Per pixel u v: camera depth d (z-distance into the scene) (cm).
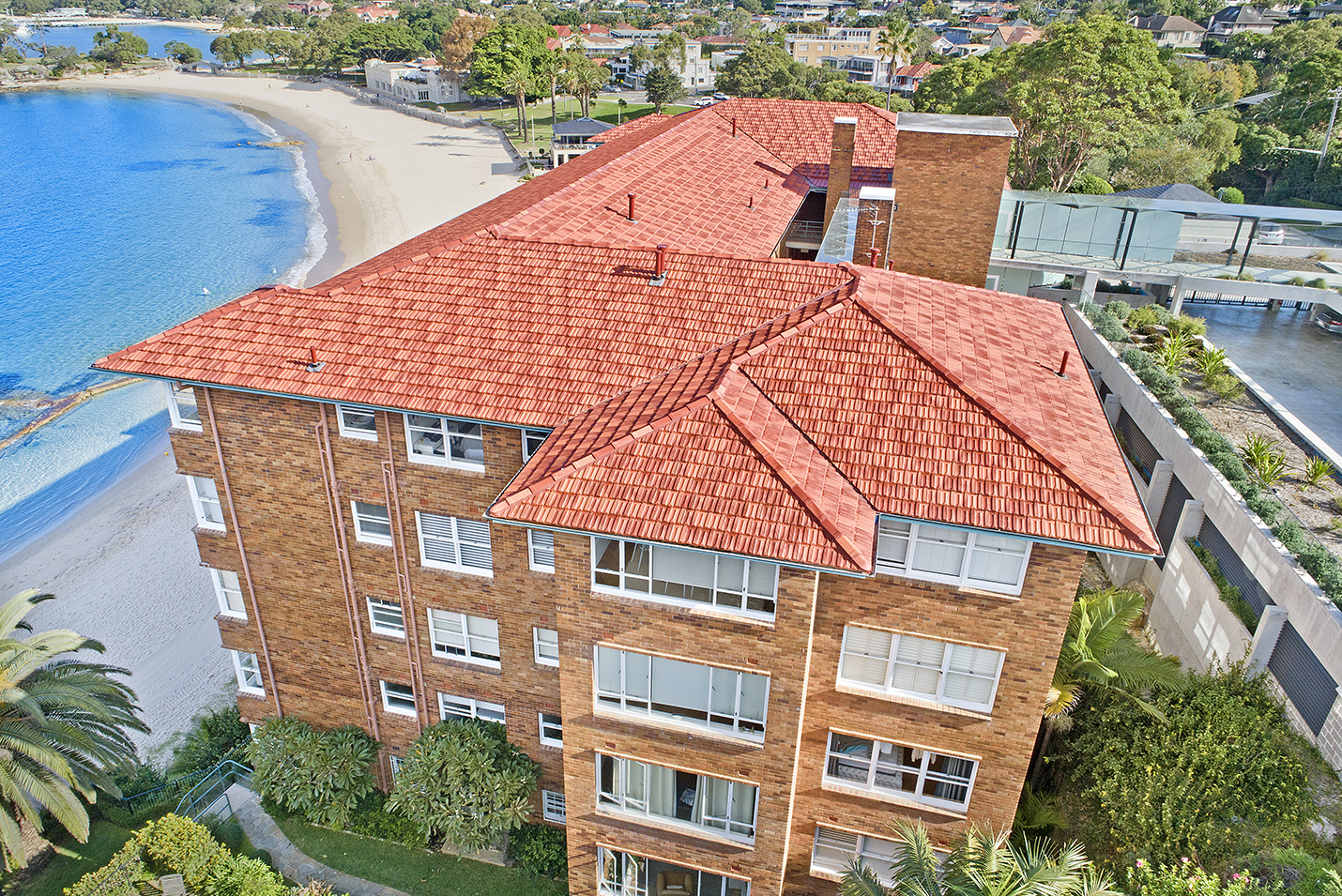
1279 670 2194
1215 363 3359
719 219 3044
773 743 1720
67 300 7688
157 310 7481
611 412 1792
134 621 3644
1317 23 11500
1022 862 1573
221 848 2211
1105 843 1873
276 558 2238
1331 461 2791
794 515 1502
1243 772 1855
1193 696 2012
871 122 4353
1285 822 1788
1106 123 6262
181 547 4228
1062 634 1633
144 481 4909
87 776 2330
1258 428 3053
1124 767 1917
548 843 2270
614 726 1806
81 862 2373
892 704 1778
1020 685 1705
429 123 15812
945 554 1631
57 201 10969
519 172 11862
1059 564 1571
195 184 11812
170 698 3148
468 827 2122
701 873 1981
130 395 6009
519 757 2241
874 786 1912
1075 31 6106
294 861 2291
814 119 4359
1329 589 2066
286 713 2480
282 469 2105
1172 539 2900
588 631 1722
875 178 4016
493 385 1906
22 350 6669
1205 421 2894
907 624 1703
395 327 2084
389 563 2147
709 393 1702
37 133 15338
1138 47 6259
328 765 2328
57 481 4912
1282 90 9081
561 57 13750
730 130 4222
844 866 2034
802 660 1616
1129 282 4497
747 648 1638
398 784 2208
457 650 2225
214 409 2072
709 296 2112
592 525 1527
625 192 2945
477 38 16525
